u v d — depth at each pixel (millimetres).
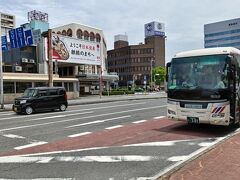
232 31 88125
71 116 18656
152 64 126750
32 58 47094
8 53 44094
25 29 34250
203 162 6922
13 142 10484
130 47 131250
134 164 7398
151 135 11234
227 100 11008
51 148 9328
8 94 35875
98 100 37281
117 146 9398
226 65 11078
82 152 8672
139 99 39812
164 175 6141
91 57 54469
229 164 6703
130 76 131375
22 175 6668
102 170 6930
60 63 52062
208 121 11172
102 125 14180
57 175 6617
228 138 9852
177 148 9070
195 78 11547
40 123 15578
